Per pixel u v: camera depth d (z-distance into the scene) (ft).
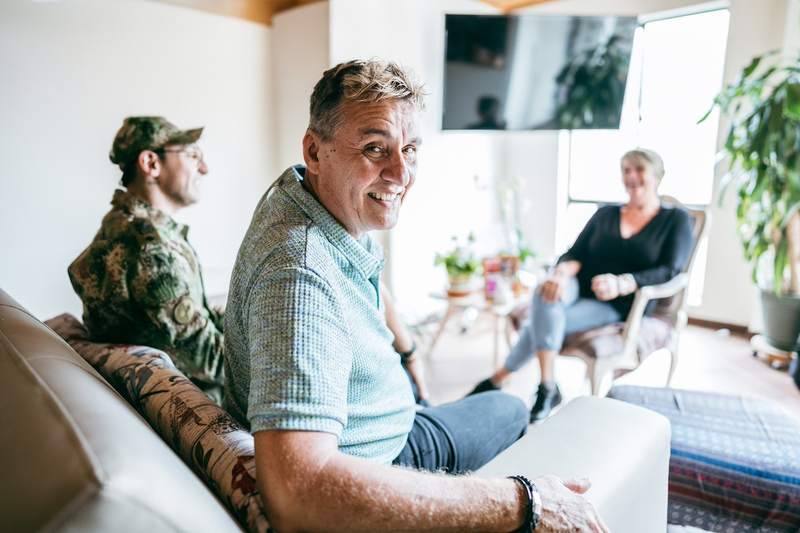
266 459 1.74
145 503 1.39
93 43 7.68
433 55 10.95
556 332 6.54
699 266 10.84
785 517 3.71
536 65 10.83
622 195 12.28
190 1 8.67
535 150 13.14
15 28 6.97
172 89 8.66
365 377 2.56
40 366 2.02
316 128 2.50
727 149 8.13
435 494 1.85
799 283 8.40
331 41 8.84
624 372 6.96
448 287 8.77
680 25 10.68
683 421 4.49
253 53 9.73
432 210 11.65
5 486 1.36
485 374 8.71
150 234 3.48
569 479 2.48
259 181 10.21
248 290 2.24
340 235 2.48
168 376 2.75
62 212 7.72
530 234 13.65
